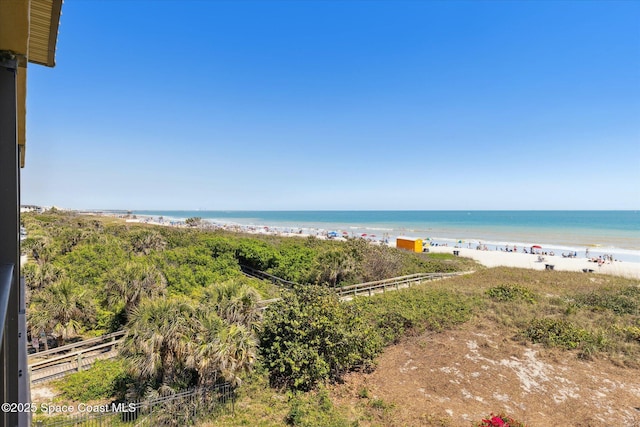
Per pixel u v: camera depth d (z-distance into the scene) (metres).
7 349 2.37
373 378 11.06
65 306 13.35
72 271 19.84
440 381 10.66
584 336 13.07
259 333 11.50
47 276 15.77
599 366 11.45
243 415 8.96
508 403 9.48
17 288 2.31
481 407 9.30
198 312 9.81
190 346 8.94
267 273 25.72
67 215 78.31
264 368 10.87
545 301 18.16
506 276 26.14
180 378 9.24
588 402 9.48
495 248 57.81
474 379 10.73
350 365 11.62
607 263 39.47
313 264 24.02
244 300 11.25
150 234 29.59
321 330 11.22
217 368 9.20
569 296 19.42
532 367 11.41
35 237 25.95
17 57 2.08
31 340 13.43
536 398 9.70
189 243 31.73
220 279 21.73
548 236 74.88
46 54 2.98
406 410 9.18
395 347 13.23
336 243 33.16
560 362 11.71
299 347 10.80
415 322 14.62
